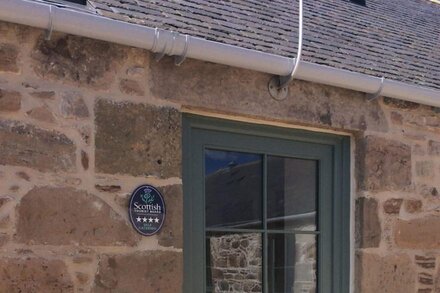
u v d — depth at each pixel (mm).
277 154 3963
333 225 4145
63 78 3027
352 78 3861
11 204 2838
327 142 4133
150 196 3232
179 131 3373
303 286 4043
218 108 3506
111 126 3146
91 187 3062
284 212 3994
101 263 3055
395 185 4227
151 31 3125
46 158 2949
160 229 3252
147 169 3240
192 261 3576
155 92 3301
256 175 3900
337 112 3975
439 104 4340
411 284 4246
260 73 3662
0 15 2758
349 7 5734
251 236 3850
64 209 2973
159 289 3225
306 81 3830
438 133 4488
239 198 3816
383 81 3996
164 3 3785
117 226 3117
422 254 4336
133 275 3145
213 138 3717
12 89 2889
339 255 4141
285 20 4535
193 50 3256
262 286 3873
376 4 6344
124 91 3205
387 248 4156
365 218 4062
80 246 3002
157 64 3316
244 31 3934
